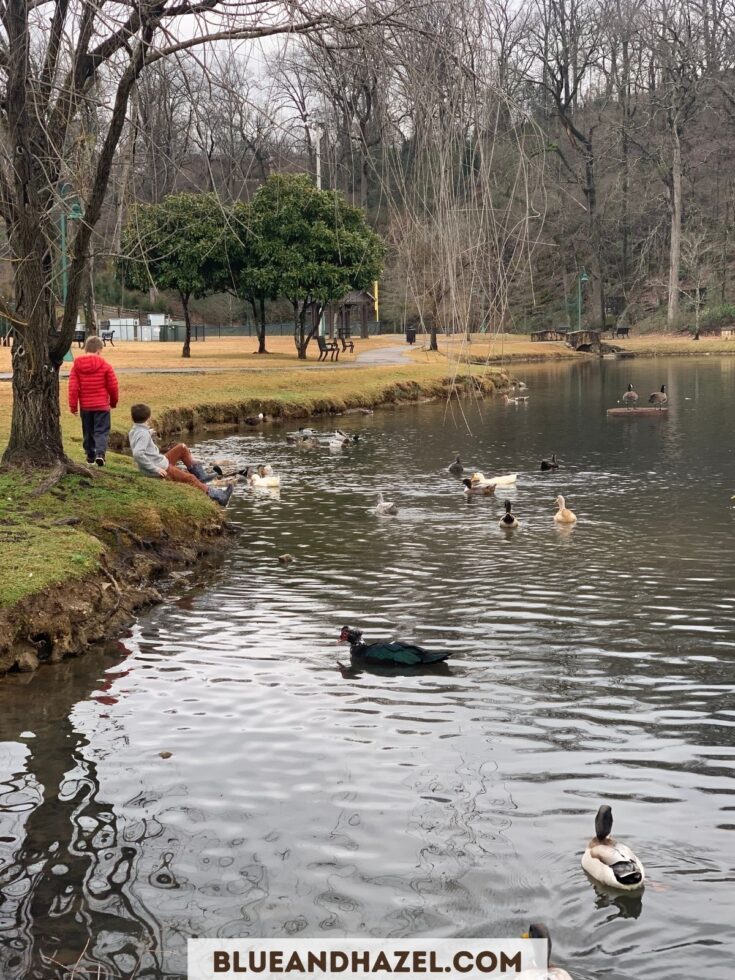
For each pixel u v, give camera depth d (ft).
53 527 46.57
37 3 43.42
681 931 20.66
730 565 50.88
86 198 43.65
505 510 66.39
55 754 29.14
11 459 53.67
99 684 34.91
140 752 29.25
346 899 21.85
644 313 331.36
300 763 28.37
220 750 29.30
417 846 23.90
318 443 101.04
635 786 26.84
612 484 77.00
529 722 31.17
